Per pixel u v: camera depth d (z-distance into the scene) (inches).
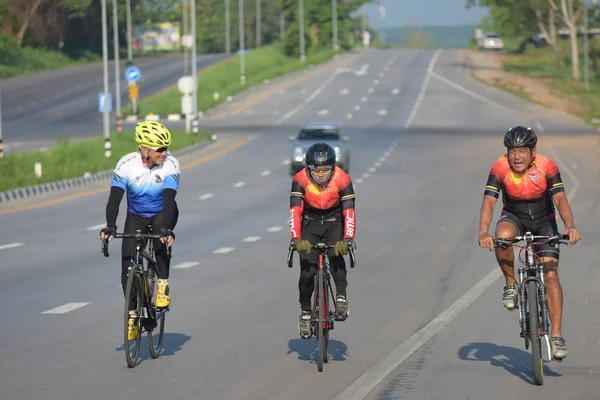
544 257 931.3
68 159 4106.8
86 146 4598.9
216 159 4714.6
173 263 1774.1
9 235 2234.3
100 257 1867.6
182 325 1204.5
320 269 970.7
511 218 954.1
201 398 852.0
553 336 921.5
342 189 981.8
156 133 989.8
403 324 1205.7
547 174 939.3
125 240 1000.2
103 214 2691.9
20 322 1219.9
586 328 1160.8
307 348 1067.3
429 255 1879.9
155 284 1035.3
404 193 3218.5
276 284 1530.5
